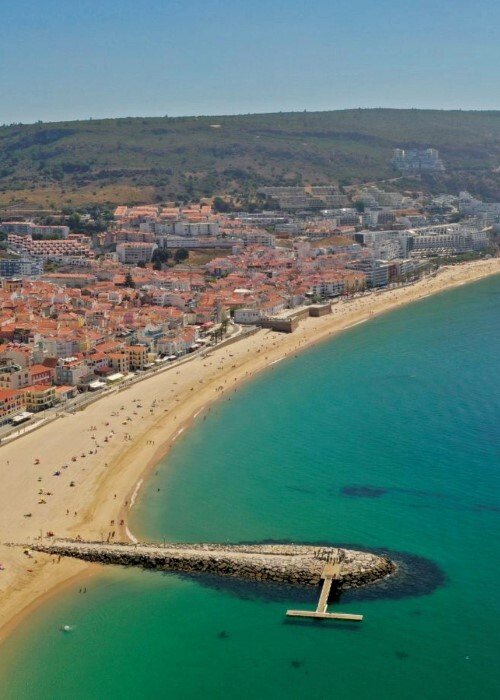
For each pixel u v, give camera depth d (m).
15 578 191.00
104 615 178.38
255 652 166.50
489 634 170.00
